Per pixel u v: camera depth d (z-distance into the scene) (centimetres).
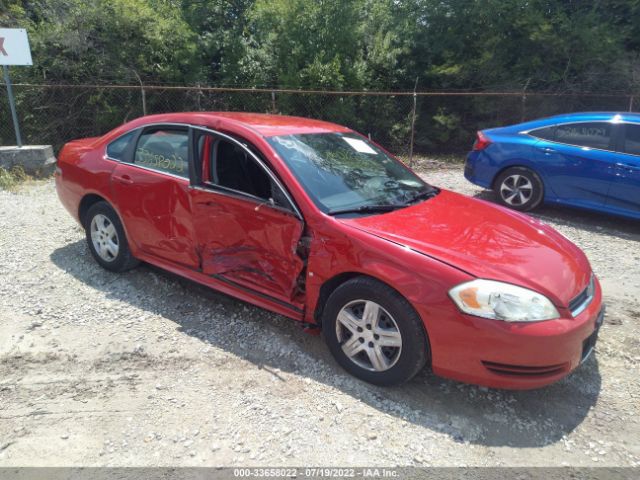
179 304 397
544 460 250
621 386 314
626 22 1341
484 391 303
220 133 361
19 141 879
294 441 256
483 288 262
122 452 247
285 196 321
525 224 357
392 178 387
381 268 280
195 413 275
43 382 299
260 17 1263
